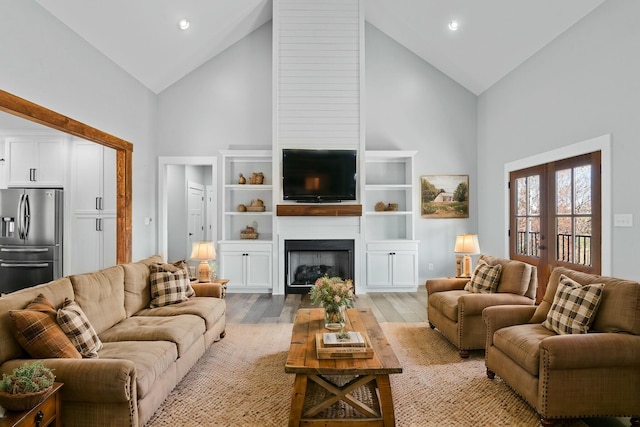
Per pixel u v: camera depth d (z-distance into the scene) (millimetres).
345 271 6160
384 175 6539
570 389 2264
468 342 3393
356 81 6031
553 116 4477
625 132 3426
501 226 5750
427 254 6504
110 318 2939
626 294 2410
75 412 2027
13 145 5453
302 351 2443
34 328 2094
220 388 2820
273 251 5996
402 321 4516
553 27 4316
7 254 5277
